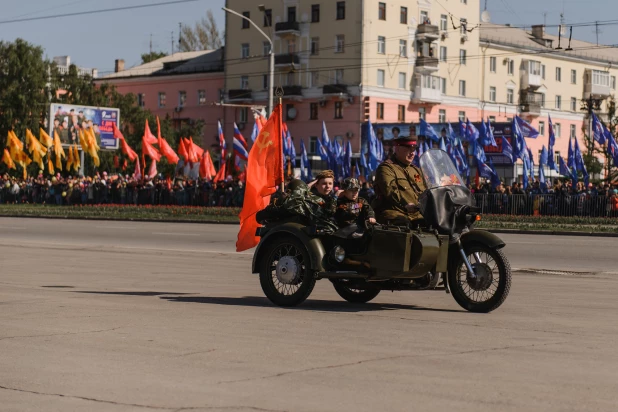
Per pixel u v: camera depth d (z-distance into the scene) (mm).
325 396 6582
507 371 7414
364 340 8953
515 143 43781
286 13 83438
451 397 6527
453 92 87438
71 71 85625
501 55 92750
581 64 101750
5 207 54406
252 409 6246
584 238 30359
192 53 100312
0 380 7195
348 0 79812
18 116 81250
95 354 8227
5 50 82438
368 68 79688
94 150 62250
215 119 90938
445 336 9195
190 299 12617
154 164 55875
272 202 11945
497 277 11562
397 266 10867
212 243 26172
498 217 38812
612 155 41094
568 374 7293
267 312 11117
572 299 12617
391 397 6535
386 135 72688
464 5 87938
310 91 82312
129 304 11953
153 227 35969
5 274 16422
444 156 11398
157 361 7895
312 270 11422
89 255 21109
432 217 10859
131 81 97625
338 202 11539
